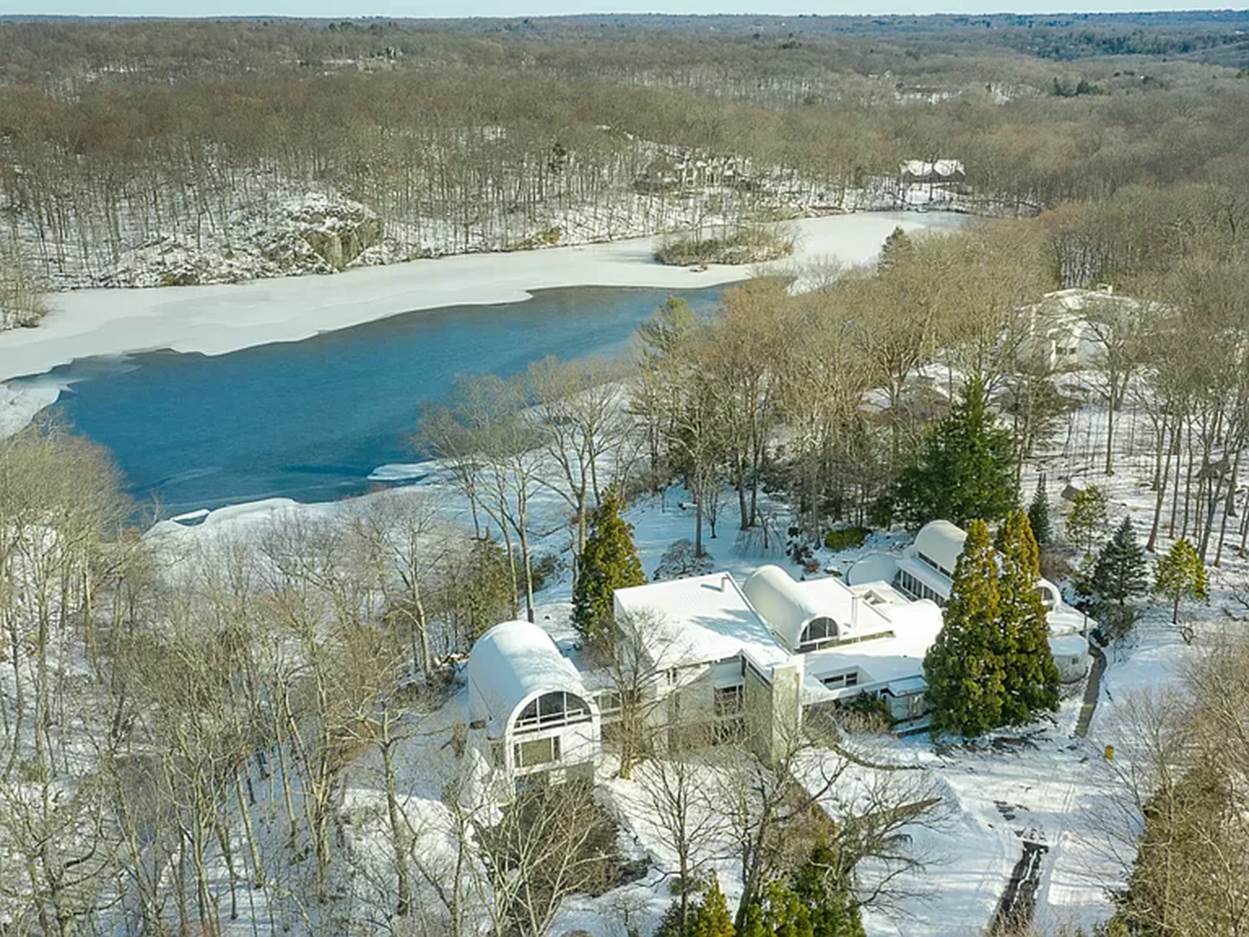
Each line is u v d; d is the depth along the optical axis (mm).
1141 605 61250
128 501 73062
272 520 74250
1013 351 81688
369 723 45375
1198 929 31188
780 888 35312
